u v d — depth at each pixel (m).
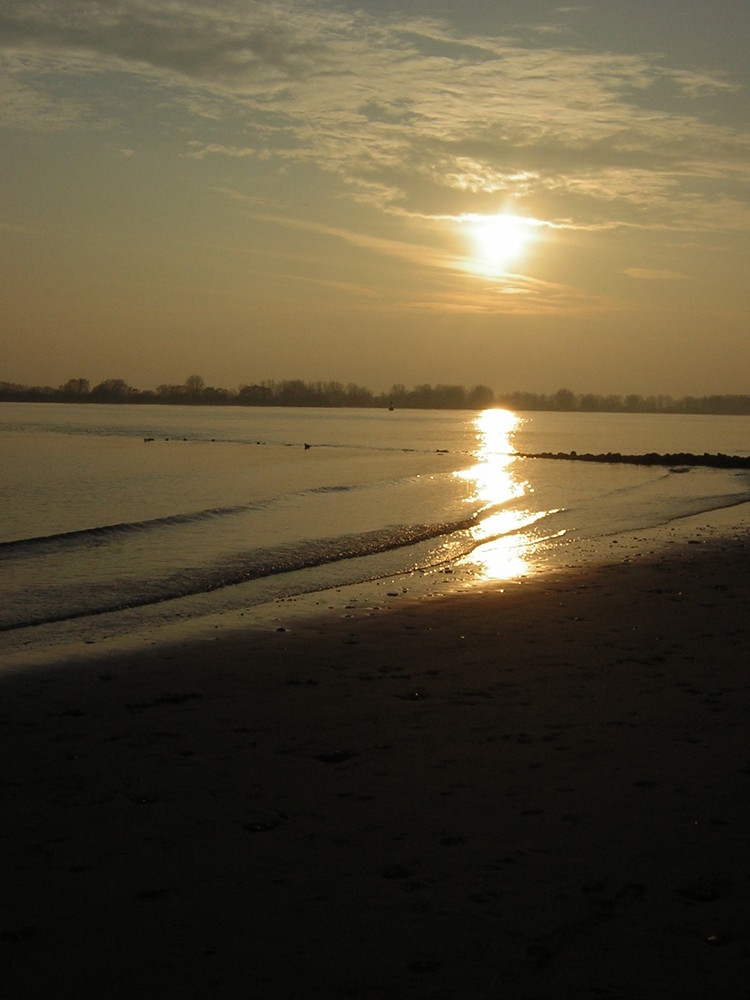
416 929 5.44
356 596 17.45
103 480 48.78
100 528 27.27
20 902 5.80
